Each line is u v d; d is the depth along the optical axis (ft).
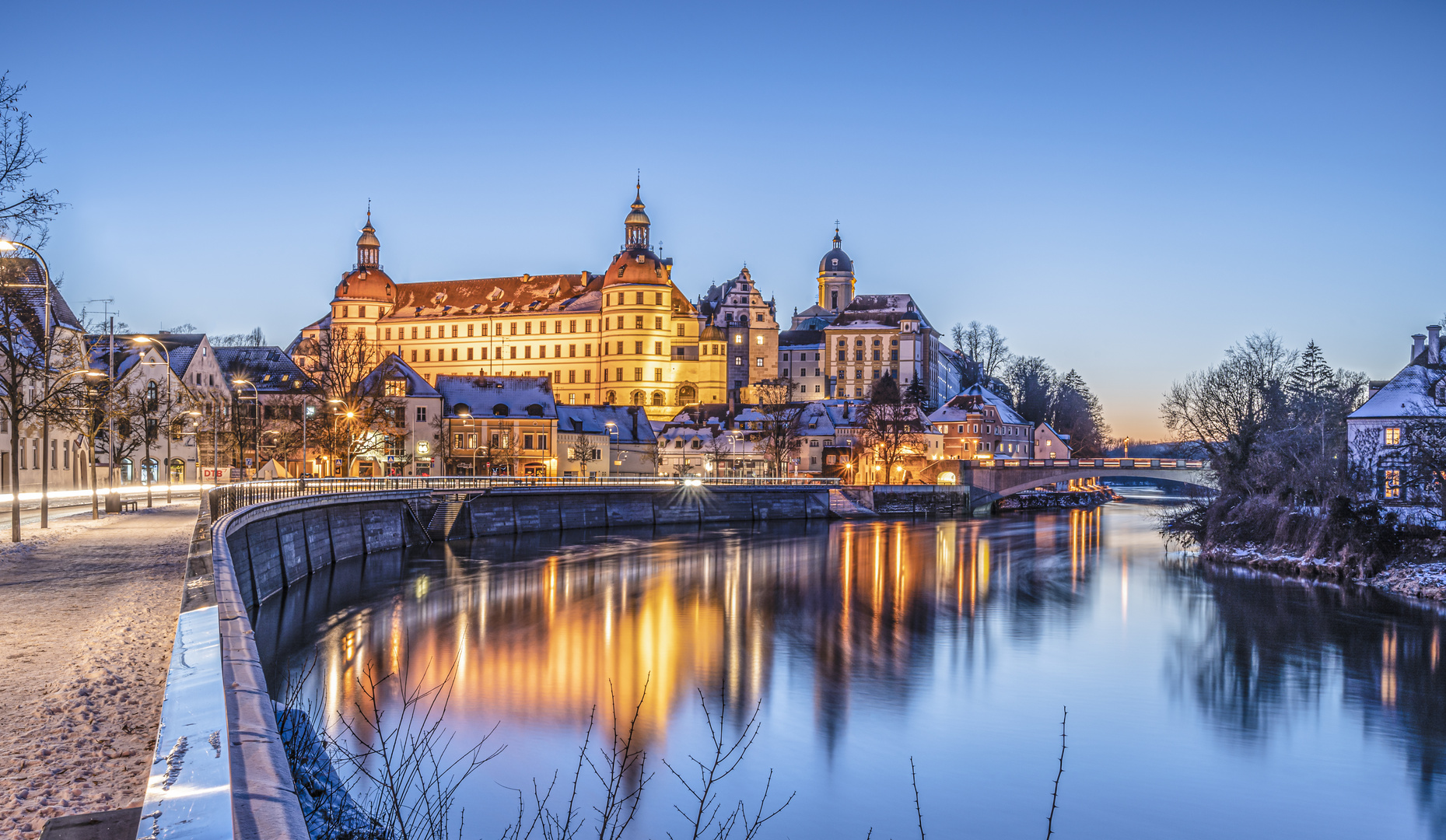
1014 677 135.23
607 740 105.19
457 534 299.38
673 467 507.71
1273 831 88.07
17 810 31.65
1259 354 303.89
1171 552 285.23
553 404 451.12
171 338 389.80
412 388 435.12
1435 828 88.99
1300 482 250.78
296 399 410.11
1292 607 186.50
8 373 184.14
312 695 114.52
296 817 24.44
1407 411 250.57
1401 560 209.26
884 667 140.67
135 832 26.43
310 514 206.80
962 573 241.55
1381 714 119.85
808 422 524.52
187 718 32.45
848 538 333.62
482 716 111.65
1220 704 123.24
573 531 337.72
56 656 54.75
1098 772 100.37
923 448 508.12
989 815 89.76
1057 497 545.03
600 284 629.10
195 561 84.23
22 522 159.43
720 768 98.73
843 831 85.56
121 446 282.36
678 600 197.77
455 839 75.46
